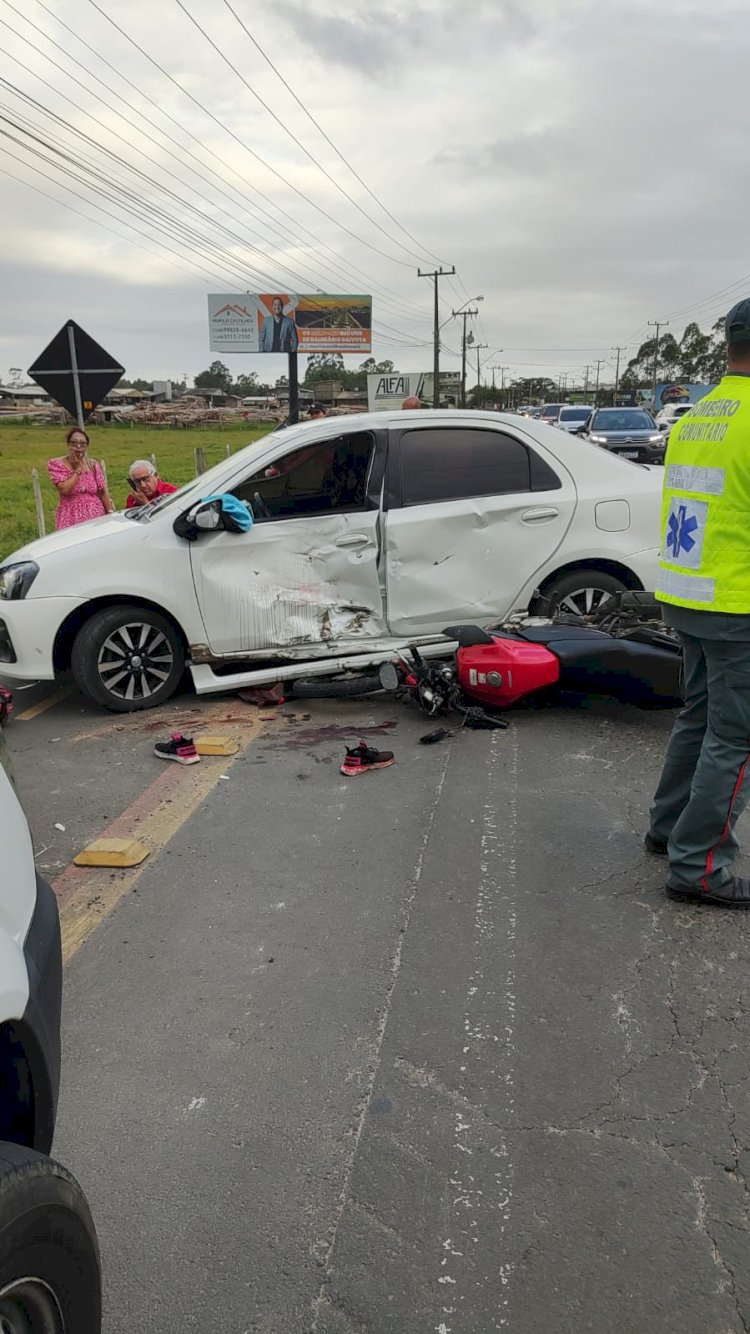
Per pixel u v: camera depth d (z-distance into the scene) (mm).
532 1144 2377
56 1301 1496
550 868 3752
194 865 3883
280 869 3824
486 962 3141
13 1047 1722
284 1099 2557
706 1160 2316
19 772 4984
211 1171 2326
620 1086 2564
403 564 5836
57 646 5816
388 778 4730
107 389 9102
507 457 6012
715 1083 2568
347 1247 2107
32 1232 1411
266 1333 1922
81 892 3688
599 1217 2164
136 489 8039
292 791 4605
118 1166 2346
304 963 3174
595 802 4367
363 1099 2547
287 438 5852
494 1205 2201
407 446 5863
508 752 5043
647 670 5188
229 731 5523
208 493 5742
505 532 5945
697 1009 2875
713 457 3018
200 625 5719
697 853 3367
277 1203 2227
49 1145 1810
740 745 3207
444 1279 2027
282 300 41438
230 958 3219
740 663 3086
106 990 3062
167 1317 1960
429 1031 2807
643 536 6152
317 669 5852
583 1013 2869
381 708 5879
